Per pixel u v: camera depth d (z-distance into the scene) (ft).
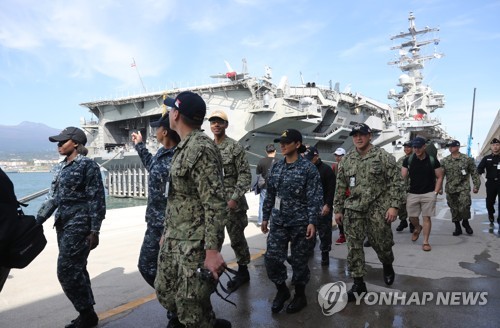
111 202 110.63
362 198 13.65
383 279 15.75
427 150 21.65
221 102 98.37
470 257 19.29
